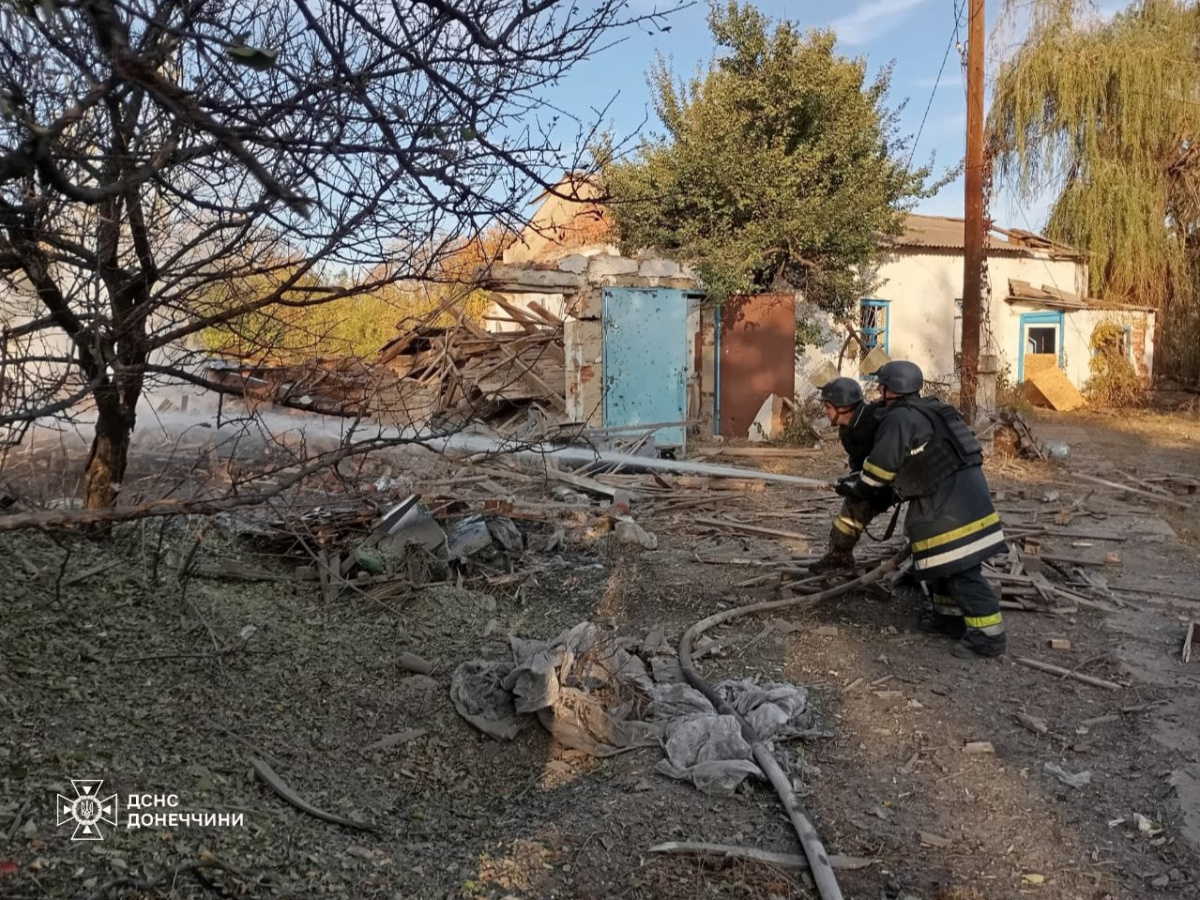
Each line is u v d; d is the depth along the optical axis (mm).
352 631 5094
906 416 4941
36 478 4832
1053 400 20453
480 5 2445
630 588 6223
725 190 14602
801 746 4051
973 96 13164
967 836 3391
